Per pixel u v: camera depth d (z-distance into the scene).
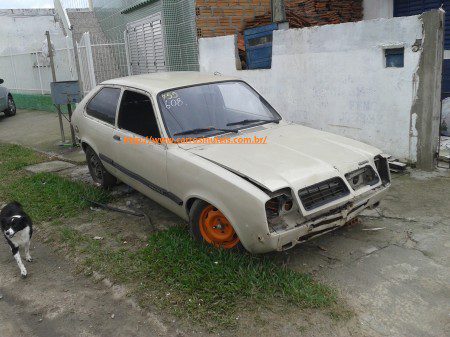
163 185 4.46
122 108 5.19
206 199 3.85
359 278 3.67
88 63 12.72
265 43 8.39
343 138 4.56
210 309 3.36
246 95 5.17
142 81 5.10
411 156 6.27
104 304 3.58
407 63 6.02
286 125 4.93
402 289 3.48
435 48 5.67
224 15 9.79
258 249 3.59
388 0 9.34
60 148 9.55
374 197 4.05
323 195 3.66
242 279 3.58
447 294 3.39
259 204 3.39
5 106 14.92
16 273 4.21
